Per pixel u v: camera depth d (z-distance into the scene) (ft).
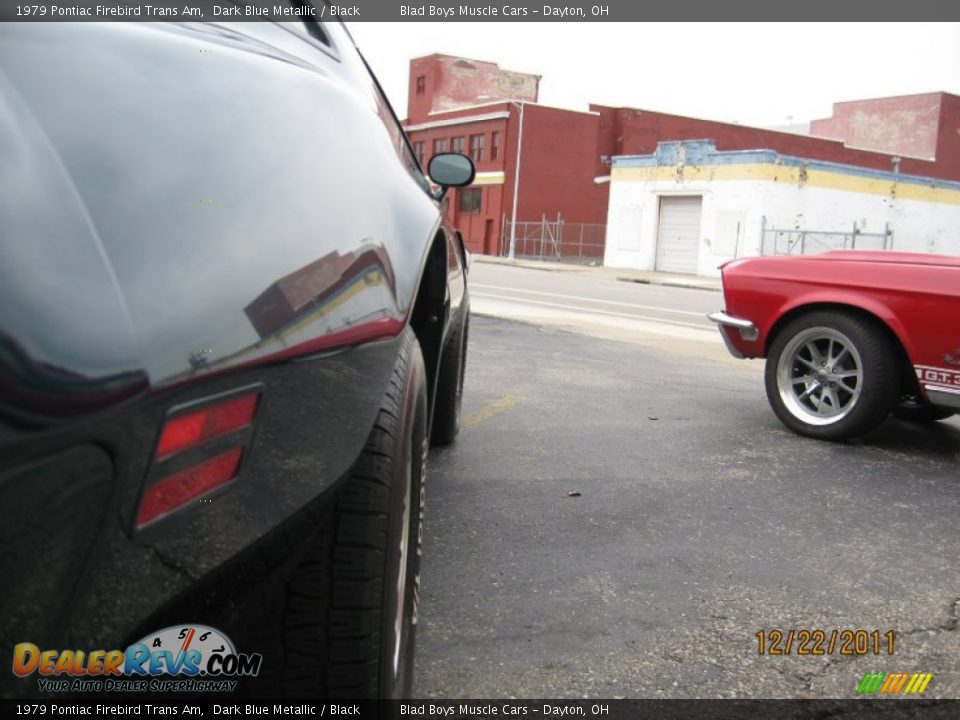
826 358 16.29
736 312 17.21
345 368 4.45
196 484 3.62
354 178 5.32
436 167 11.53
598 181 158.71
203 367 3.59
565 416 17.51
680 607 8.71
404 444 5.03
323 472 4.27
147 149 4.01
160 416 3.41
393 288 5.07
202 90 4.63
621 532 10.78
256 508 3.92
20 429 2.95
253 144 4.59
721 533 10.92
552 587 9.04
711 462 14.35
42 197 3.44
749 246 102.01
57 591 3.14
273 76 5.36
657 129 163.32
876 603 9.02
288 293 4.16
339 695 4.59
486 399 18.89
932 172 172.55
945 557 10.44
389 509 4.74
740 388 22.00
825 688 7.30
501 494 12.04
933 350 14.62
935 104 171.83
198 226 3.92
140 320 3.45
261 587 4.32
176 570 3.63
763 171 100.22
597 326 35.91
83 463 3.14
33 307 3.15
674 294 66.23
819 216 105.91
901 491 13.16
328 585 4.54
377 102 7.56
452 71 184.44
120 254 3.56
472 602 8.59
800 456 15.02
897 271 15.08
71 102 3.92
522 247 152.46
